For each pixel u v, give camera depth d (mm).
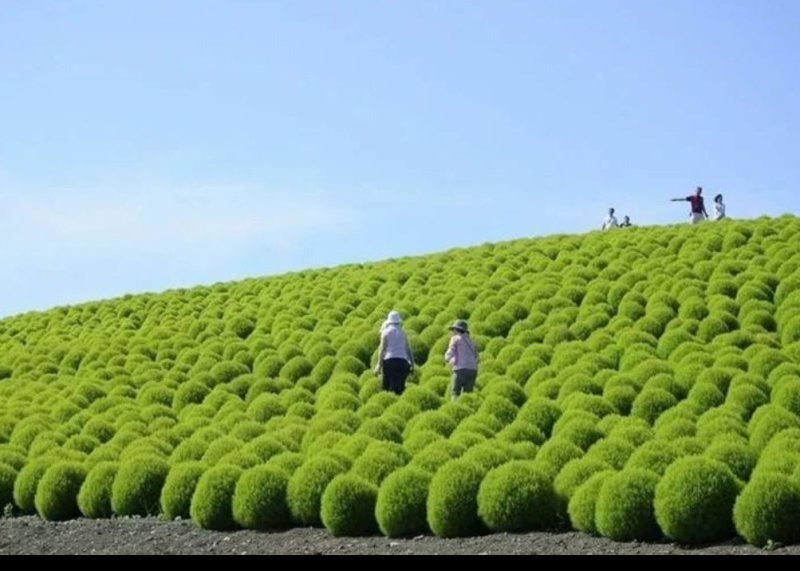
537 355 31172
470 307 38656
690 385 25656
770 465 16844
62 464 22562
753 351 28469
